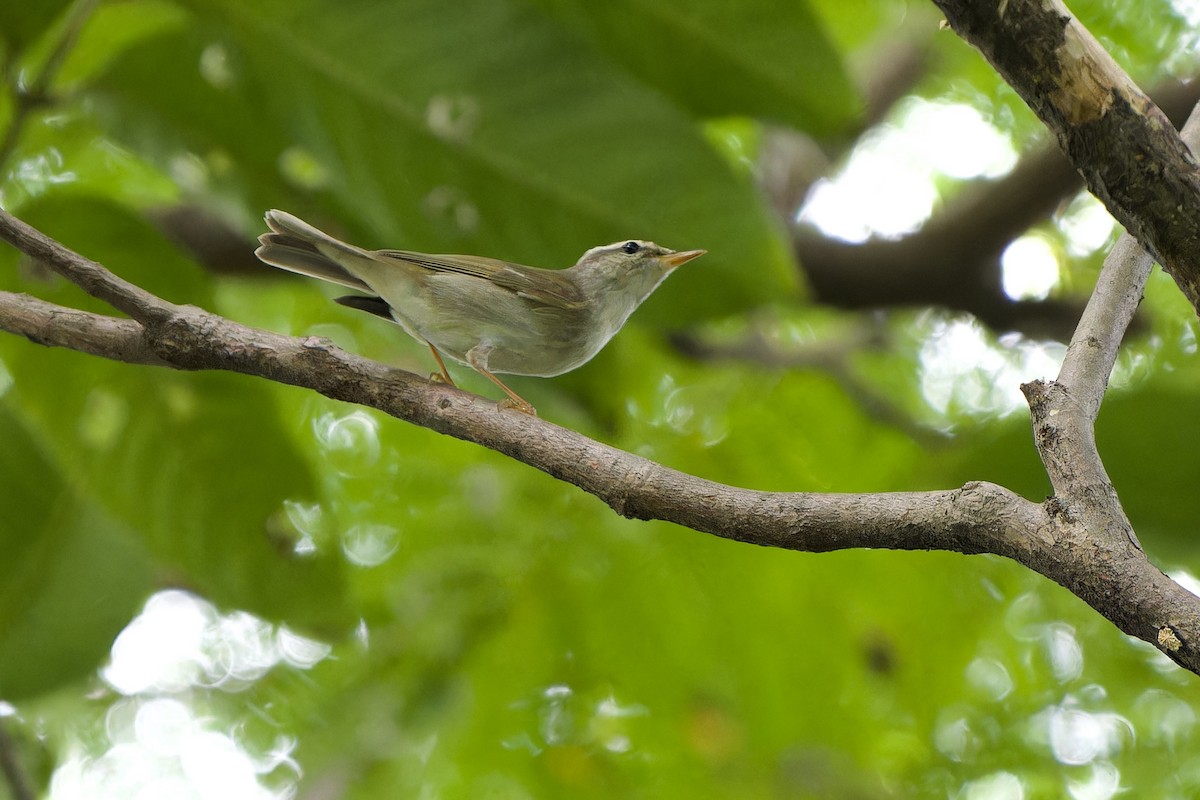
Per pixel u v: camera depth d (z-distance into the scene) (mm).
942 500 5215
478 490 14594
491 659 13922
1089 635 14156
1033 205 13031
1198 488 8547
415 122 9109
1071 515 4949
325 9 8695
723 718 14188
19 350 9867
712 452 14445
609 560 13812
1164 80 12688
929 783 13875
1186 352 13781
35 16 8211
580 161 9180
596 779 14172
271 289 16078
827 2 15289
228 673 15328
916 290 13625
